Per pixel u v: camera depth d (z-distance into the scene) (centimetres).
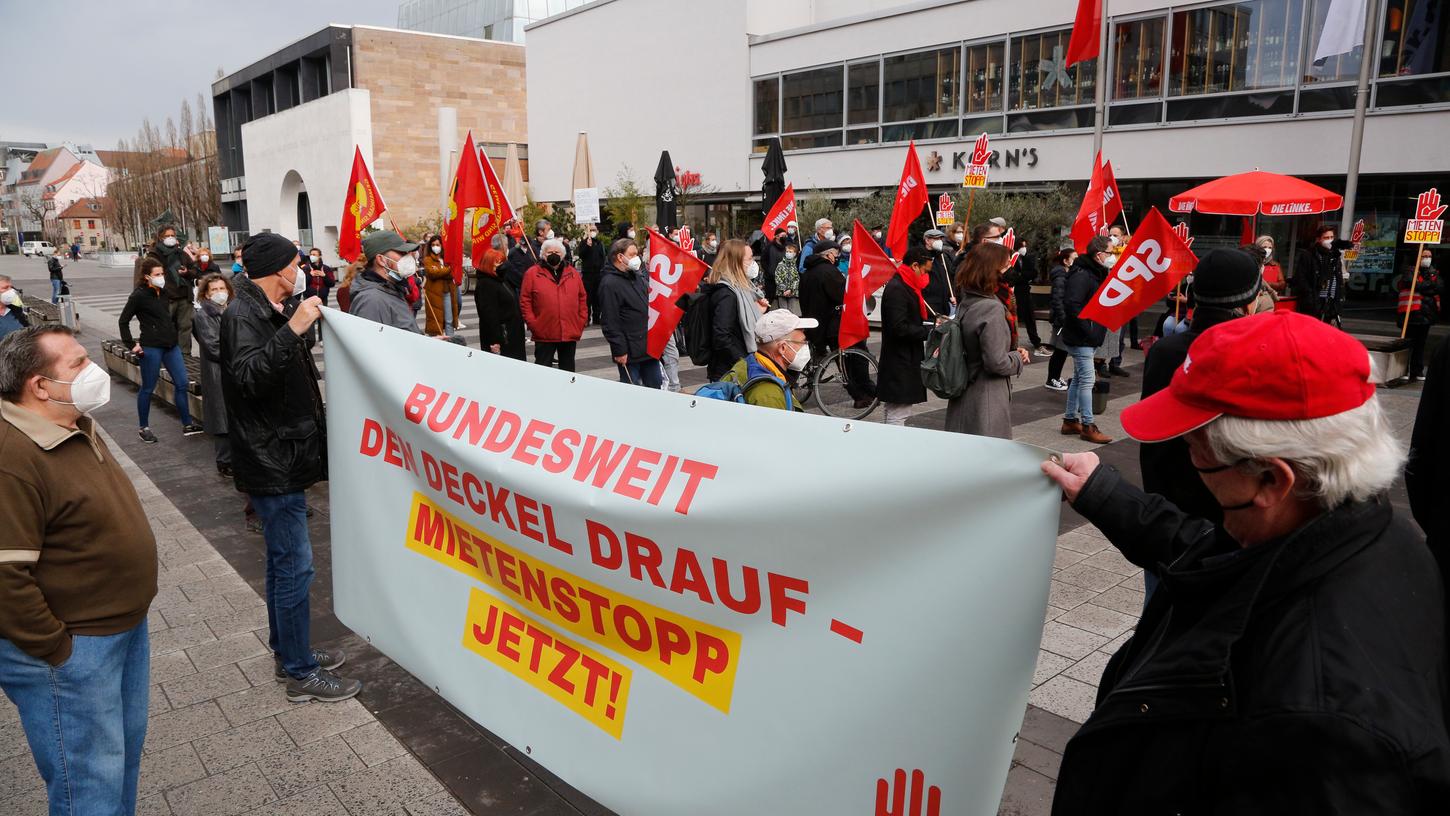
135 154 8488
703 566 215
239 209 6009
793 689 201
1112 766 127
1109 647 414
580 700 248
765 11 2630
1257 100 1673
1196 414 125
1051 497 168
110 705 256
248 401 351
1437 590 117
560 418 252
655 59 2892
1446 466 217
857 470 188
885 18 2245
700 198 2788
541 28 3328
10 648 243
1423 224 1059
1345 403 116
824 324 945
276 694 387
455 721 364
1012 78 2020
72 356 243
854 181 2373
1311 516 122
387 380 307
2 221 16362
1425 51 1473
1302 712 104
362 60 4094
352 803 311
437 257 1319
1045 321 1766
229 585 513
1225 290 302
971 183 1188
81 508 245
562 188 3353
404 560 309
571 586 247
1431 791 101
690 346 802
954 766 178
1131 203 1927
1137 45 1825
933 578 179
